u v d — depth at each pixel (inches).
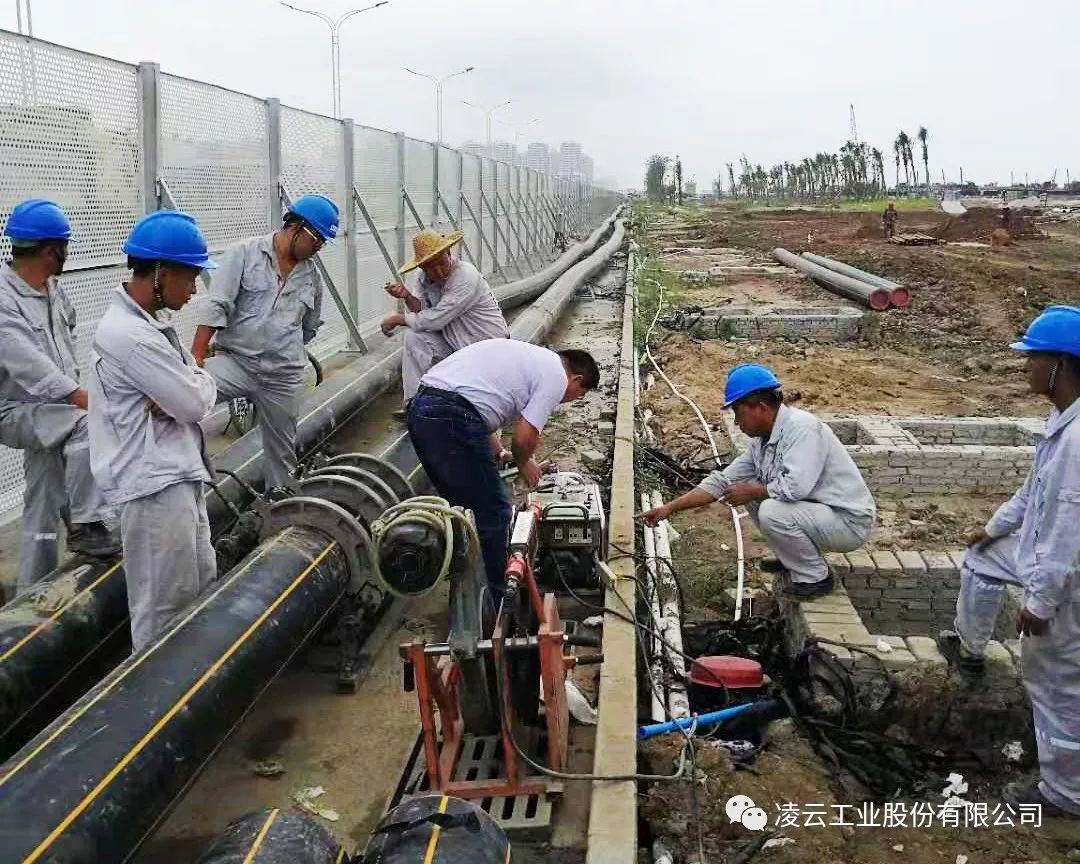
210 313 229.6
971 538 211.2
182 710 143.2
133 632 172.1
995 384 539.5
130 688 143.5
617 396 457.1
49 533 210.1
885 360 597.9
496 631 156.3
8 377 197.2
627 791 156.9
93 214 274.5
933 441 393.4
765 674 233.5
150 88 299.1
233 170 364.5
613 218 2349.9
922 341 658.8
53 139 252.5
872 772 201.0
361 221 507.8
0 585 218.5
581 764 171.0
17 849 112.6
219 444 331.3
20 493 258.8
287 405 246.1
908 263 983.0
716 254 1277.1
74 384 196.1
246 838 118.8
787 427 234.8
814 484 234.5
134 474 163.0
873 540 309.0
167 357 160.2
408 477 253.6
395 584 144.0
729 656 235.8
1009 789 198.7
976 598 208.4
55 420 197.5
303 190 430.0
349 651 198.5
